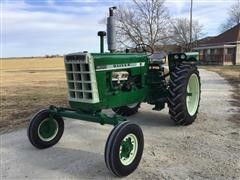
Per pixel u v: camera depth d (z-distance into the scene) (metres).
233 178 4.10
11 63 70.81
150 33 29.31
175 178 4.13
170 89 6.29
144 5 32.00
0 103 10.10
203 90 12.29
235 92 11.47
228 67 33.41
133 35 28.73
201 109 8.18
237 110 8.00
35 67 55.50
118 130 4.21
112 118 4.50
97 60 4.78
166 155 4.94
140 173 4.34
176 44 39.97
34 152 5.26
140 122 6.98
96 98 4.77
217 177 4.13
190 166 4.50
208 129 6.30
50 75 28.97
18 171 4.50
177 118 6.34
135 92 5.90
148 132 6.20
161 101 6.54
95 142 5.66
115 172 4.16
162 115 7.65
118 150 4.15
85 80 4.74
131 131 4.34
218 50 43.00
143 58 6.16
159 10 30.05
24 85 17.45
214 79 17.45
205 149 5.16
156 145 5.41
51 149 5.38
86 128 6.57
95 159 4.87
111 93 5.18
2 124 7.13
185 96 6.29
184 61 7.04
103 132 6.27
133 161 4.36
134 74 5.87
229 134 5.93
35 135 5.25
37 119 5.27
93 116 4.73
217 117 7.27
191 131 6.19
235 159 4.71
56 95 11.95
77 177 4.26
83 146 5.47
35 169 4.56
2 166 4.70
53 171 4.46
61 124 5.63
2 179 4.25
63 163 4.75
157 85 6.60
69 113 5.07
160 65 6.61
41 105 9.48
